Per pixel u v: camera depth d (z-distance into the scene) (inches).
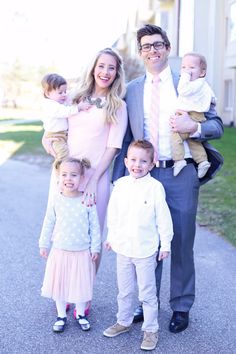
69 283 154.9
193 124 150.4
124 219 148.2
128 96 160.7
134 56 826.2
